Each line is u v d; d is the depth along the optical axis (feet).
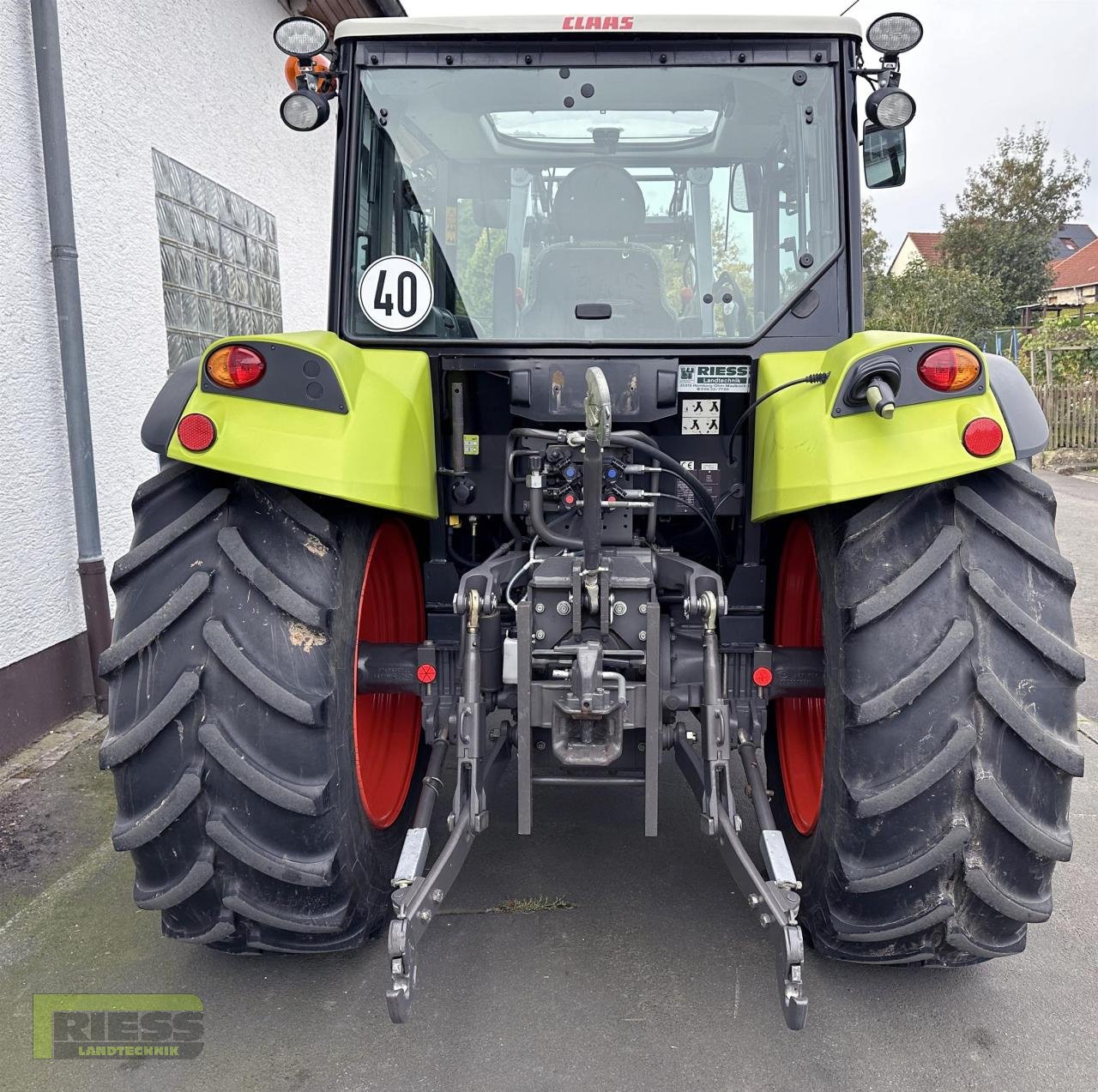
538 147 8.66
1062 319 56.59
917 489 6.59
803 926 7.37
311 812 6.26
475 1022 7.22
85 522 12.87
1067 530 28.22
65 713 12.99
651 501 8.05
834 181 8.16
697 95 8.30
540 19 7.99
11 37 11.84
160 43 15.99
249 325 19.94
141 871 6.57
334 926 6.66
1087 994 7.57
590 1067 6.73
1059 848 6.20
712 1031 7.10
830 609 6.75
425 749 9.66
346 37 8.15
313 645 6.40
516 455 8.04
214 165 18.19
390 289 8.33
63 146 12.26
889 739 6.22
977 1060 6.82
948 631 6.21
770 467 7.17
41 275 12.50
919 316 92.68
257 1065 6.80
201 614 6.39
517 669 6.88
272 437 6.29
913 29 7.89
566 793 11.14
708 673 7.16
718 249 8.61
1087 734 13.37
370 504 6.57
